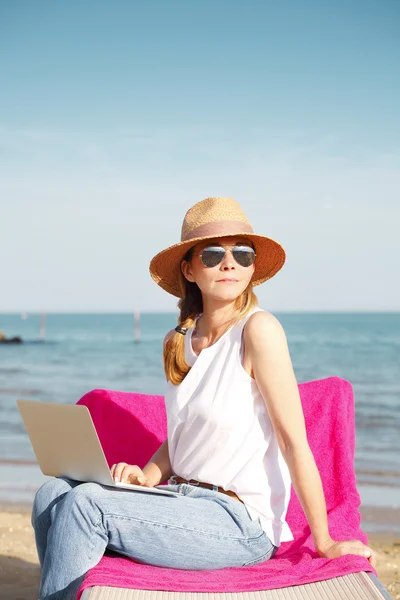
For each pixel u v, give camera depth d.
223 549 3.00
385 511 7.21
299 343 37.59
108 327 67.38
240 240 3.40
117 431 4.26
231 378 3.19
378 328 52.16
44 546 3.11
